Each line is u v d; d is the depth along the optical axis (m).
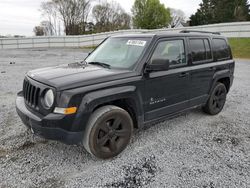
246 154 3.45
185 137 3.99
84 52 21.89
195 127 4.44
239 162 3.22
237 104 5.99
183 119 4.85
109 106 3.18
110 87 3.06
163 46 3.77
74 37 29.73
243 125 4.58
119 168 3.04
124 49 3.86
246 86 8.09
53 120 2.74
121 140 3.34
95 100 2.90
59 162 3.14
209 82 4.70
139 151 3.48
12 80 8.48
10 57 16.94
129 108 3.49
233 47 19.30
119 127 3.33
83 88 2.86
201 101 4.64
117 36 4.36
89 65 3.77
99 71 3.33
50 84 2.88
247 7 53.56
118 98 3.14
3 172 2.88
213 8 58.62
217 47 4.96
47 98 2.88
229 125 4.57
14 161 3.13
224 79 5.35
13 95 6.40
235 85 8.23
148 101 3.55
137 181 2.77
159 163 3.16
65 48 27.89
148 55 3.52
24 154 3.32
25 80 3.43
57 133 2.79
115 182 2.75
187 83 4.13
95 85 2.96
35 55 18.61
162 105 3.79
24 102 3.42
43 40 29.58
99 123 3.03
